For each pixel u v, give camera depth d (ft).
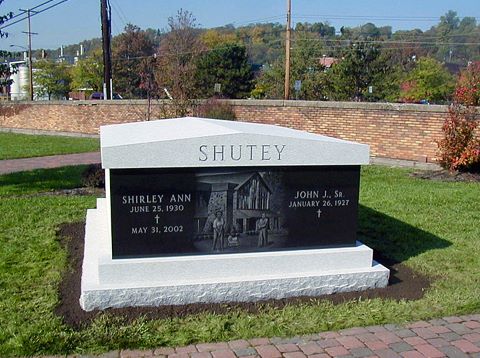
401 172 42.11
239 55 170.19
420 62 160.04
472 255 20.80
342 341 13.55
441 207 28.81
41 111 86.79
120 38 203.10
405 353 12.97
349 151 16.93
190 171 15.92
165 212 15.93
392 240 22.85
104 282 15.43
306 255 16.87
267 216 16.76
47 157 53.67
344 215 17.48
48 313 14.71
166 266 15.76
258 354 12.81
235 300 15.97
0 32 40.75
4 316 14.44
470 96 40.88
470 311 15.40
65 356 12.64
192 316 14.78
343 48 149.28
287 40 100.94
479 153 40.19
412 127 46.29
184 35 173.17
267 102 56.75
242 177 16.38
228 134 15.85
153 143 15.34
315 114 53.16
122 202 15.61
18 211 26.94
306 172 16.92
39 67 209.36
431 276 18.48
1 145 64.34
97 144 66.69
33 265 18.80
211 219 16.30
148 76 91.66
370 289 17.16
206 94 113.70
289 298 16.35
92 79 202.69
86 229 20.86
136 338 13.33
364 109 49.26
